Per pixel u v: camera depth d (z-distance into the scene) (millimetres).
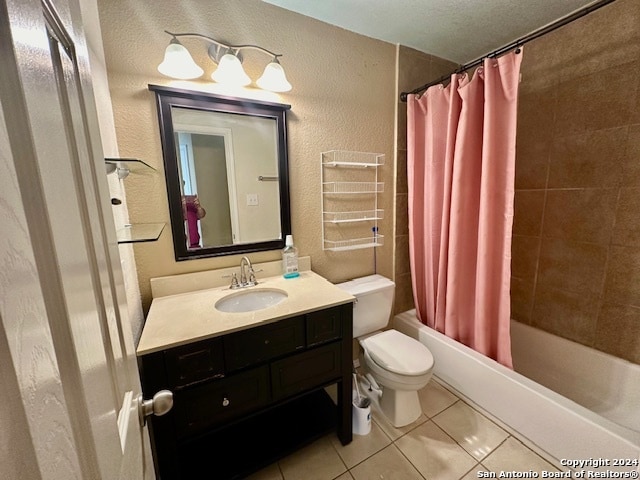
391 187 1981
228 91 1360
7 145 226
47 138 296
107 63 1132
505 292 1461
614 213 1475
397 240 2041
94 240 435
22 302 225
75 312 319
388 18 1524
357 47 1670
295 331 1163
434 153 1715
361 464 1312
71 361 303
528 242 1862
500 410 1484
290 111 1522
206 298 1305
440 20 1554
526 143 1810
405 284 2139
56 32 380
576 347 1647
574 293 1668
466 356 1614
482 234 1475
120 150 1190
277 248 1591
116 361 494
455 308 1716
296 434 1354
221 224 1431
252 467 1197
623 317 1486
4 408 199
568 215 1655
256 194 1492
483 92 1468
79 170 408
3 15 240
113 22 1126
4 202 213
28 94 266
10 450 198
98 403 365
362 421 1454
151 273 1315
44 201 279
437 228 1803
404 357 1496
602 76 1448
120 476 426
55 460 248
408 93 1850
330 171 1707
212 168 1375
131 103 1189
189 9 1240
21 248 232
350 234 1854
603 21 1414
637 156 1373
